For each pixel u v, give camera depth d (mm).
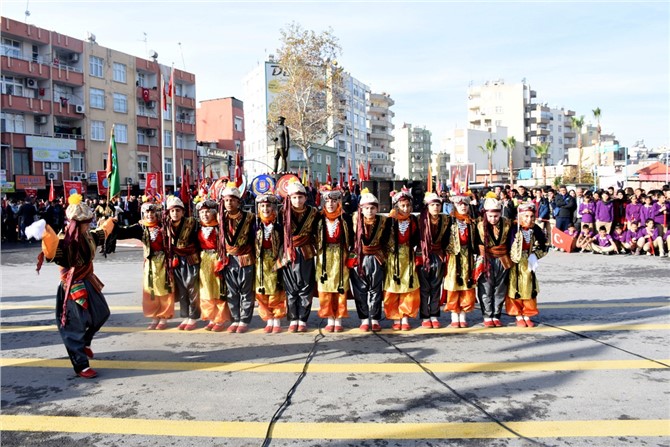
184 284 6664
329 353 5602
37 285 10273
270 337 6293
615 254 14094
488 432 3729
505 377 4809
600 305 7816
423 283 6605
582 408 4113
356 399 4336
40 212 19969
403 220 6387
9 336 6500
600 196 14891
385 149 82312
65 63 33750
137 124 38125
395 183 23094
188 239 6590
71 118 33594
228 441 3646
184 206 6715
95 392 4570
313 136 38000
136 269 12188
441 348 5742
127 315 7535
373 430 3779
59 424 3949
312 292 6539
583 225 14688
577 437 3645
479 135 83000
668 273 10758
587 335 6199
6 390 4645
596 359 5301
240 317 6590
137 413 4125
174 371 5086
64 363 5402
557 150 92438
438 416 3998
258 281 6457
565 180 59406
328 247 6402
